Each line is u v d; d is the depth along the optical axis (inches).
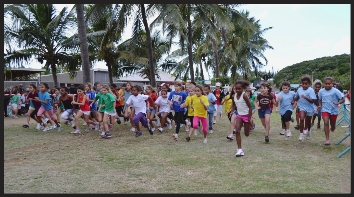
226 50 1178.6
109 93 356.2
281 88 327.3
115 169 216.7
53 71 818.2
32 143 317.4
